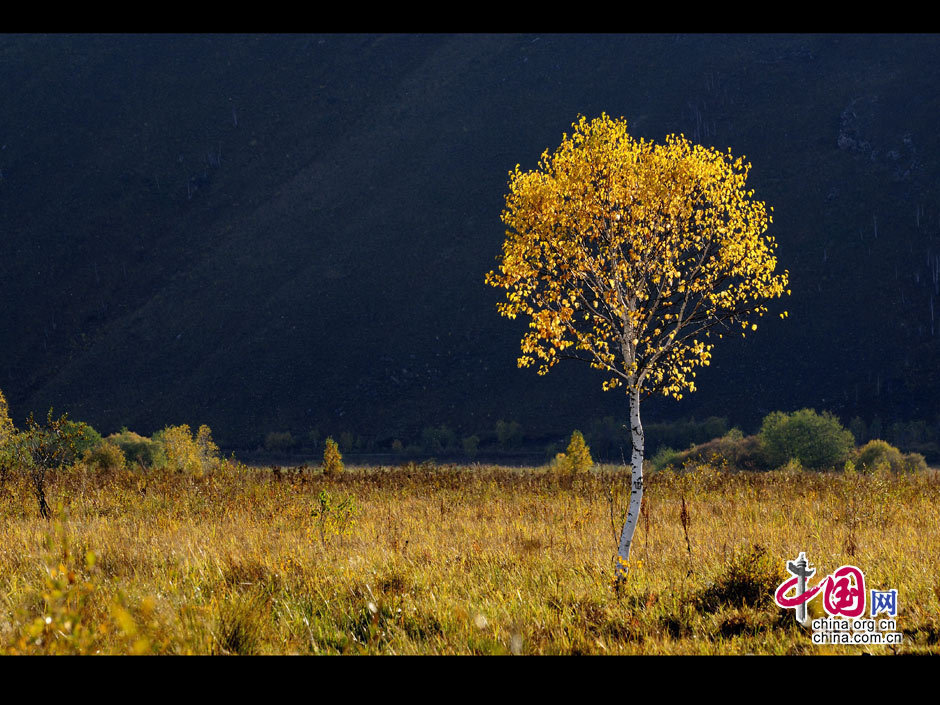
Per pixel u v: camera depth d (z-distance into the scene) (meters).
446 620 7.77
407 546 11.71
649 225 10.50
